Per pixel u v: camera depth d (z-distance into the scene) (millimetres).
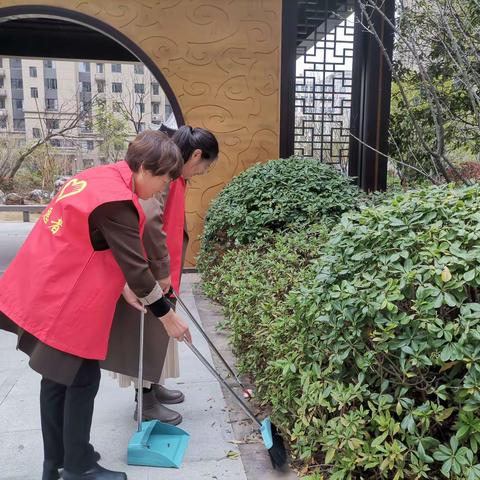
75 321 1639
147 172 1669
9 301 1695
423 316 1517
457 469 1412
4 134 20297
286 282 2773
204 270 4754
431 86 3564
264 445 2172
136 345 2188
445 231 1649
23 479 1958
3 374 3029
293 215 4129
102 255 1667
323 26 6297
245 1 5609
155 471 2012
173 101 5652
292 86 5781
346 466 1634
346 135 6152
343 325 1716
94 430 2326
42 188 18250
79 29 8156
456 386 1521
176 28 5562
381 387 1634
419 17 4582
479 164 5754
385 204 2121
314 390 1774
